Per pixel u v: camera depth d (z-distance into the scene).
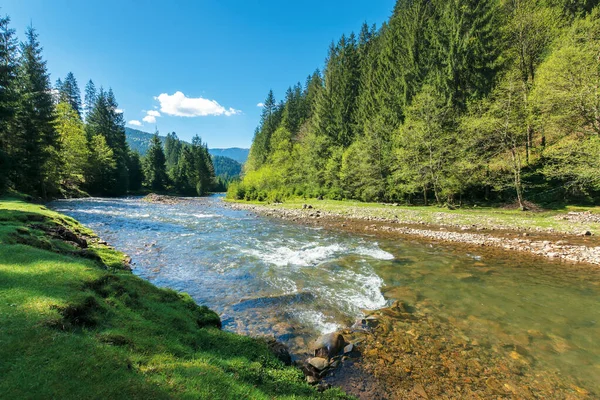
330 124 48.97
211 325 5.61
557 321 7.06
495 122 24.58
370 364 5.32
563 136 23.16
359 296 8.53
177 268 10.66
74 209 27.34
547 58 23.95
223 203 48.66
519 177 24.27
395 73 38.84
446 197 30.30
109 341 3.58
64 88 62.12
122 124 68.88
